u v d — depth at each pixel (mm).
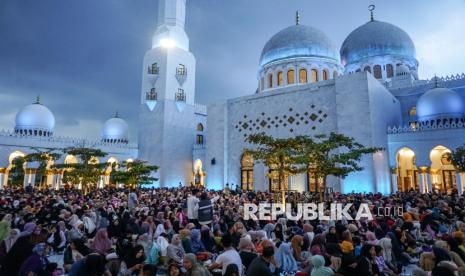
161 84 46906
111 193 29141
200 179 47750
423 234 13031
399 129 32812
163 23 49875
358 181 29703
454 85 36281
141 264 8211
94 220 13812
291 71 42125
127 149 47000
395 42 43406
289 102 36469
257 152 21828
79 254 8711
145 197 23766
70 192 30344
